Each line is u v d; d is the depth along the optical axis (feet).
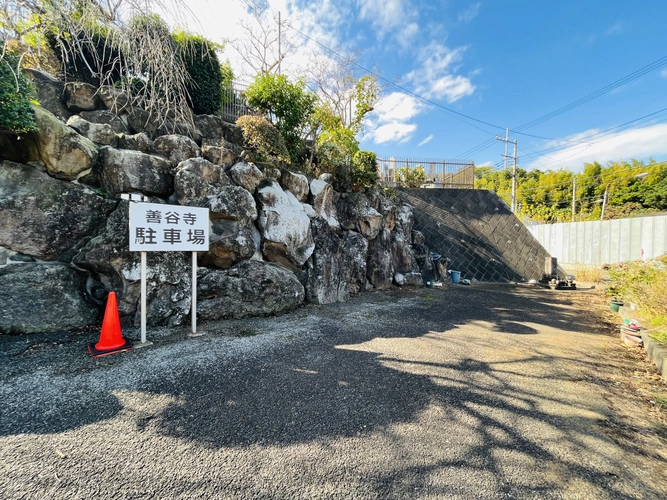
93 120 14.23
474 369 9.51
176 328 11.98
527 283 28.09
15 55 10.65
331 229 20.36
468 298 21.03
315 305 16.99
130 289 11.41
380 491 4.73
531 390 8.30
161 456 5.25
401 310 16.87
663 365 9.41
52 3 10.57
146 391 7.34
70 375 7.88
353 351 10.59
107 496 4.40
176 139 14.76
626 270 23.26
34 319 10.08
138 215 10.02
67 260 11.28
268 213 16.03
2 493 4.33
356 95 39.45
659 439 6.37
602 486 5.03
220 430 6.03
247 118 19.02
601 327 15.01
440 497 4.66
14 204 10.36
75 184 11.60
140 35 12.34
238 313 13.74
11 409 6.33
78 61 15.87
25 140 10.55
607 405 7.67
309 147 25.31
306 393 7.63
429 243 30.35
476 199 34.96
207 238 11.77
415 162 41.29
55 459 5.05
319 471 5.07
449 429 6.40
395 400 7.47
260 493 4.58
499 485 4.95
